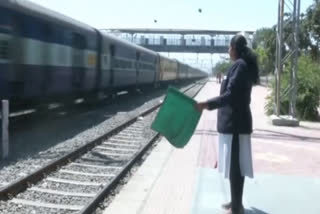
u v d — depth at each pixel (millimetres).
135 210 6652
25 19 14203
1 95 13039
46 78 15891
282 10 18688
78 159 10656
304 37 51344
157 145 12812
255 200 7207
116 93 29344
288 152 11961
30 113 18312
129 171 9547
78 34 19188
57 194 7738
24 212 6719
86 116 19859
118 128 15531
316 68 22547
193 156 10836
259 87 65500
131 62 30953
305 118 20938
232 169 6027
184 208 6699
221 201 7055
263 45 82312
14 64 13547
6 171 9133
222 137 6098
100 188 8273
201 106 5926
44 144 12492
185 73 72250
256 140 14016
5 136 10375
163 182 8211
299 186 8188
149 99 33094
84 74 20203
